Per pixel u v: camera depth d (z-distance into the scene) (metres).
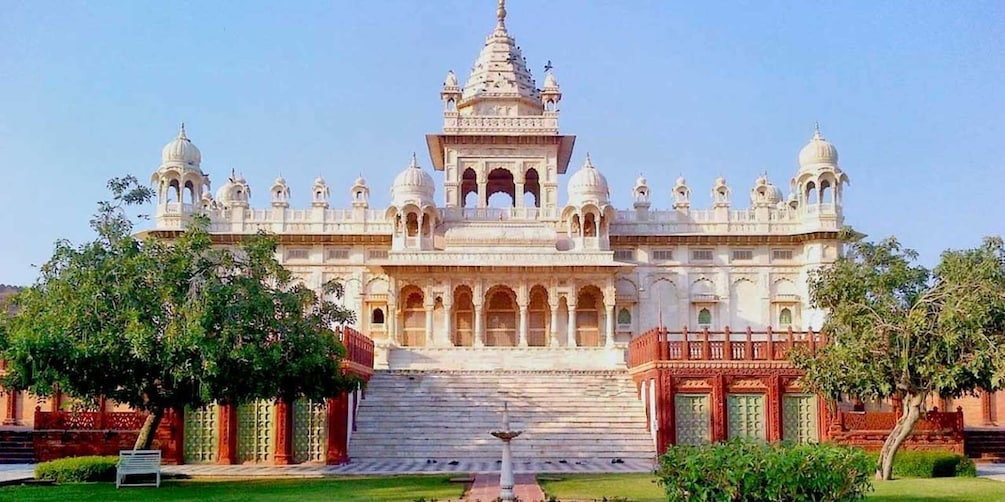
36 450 33.44
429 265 54.16
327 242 58.00
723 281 57.97
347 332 34.25
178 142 58.03
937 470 28.31
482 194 60.62
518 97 62.97
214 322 25.73
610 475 28.06
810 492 15.51
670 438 34.19
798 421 34.38
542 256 54.62
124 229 26.97
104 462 26.80
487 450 34.62
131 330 24.50
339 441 32.88
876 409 37.56
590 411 37.09
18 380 26.38
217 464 32.50
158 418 27.09
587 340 56.81
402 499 21.62
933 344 26.05
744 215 58.47
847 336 27.55
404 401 37.41
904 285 27.80
